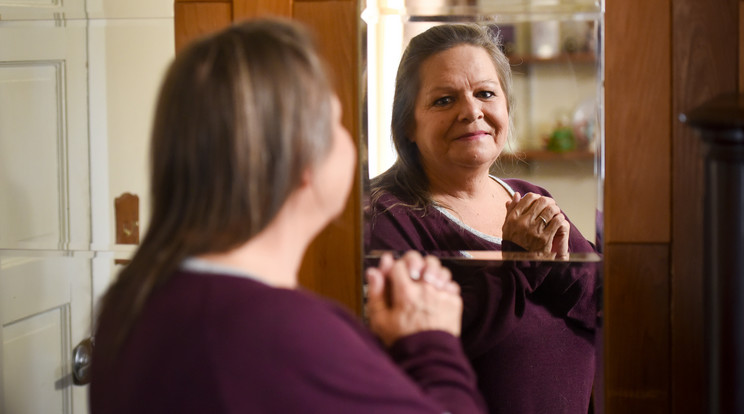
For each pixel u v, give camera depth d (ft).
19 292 4.78
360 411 2.07
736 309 2.81
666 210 3.84
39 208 4.68
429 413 2.14
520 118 4.05
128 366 2.19
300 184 2.30
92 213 4.65
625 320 3.91
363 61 4.02
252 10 4.01
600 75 3.91
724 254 2.81
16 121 4.61
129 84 4.46
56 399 4.84
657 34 3.77
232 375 2.03
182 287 2.19
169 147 2.27
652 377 3.91
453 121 4.08
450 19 4.00
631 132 3.83
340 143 2.47
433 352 2.41
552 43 3.96
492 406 4.20
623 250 3.89
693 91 3.76
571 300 4.09
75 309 4.74
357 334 2.26
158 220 2.34
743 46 3.70
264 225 2.25
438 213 4.13
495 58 4.02
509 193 4.10
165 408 2.08
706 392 2.97
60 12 4.41
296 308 2.12
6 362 4.84
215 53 2.28
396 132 4.09
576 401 4.15
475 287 4.15
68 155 4.60
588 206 4.01
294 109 2.23
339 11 3.94
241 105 2.19
